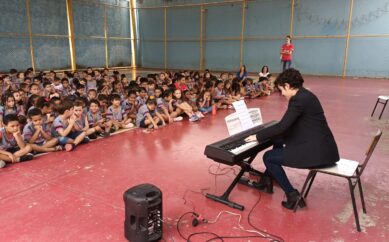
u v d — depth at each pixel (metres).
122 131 5.27
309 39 14.15
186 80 8.73
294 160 2.59
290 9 14.30
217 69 16.80
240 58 16.03
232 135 2.90
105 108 5.50
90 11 16.02
